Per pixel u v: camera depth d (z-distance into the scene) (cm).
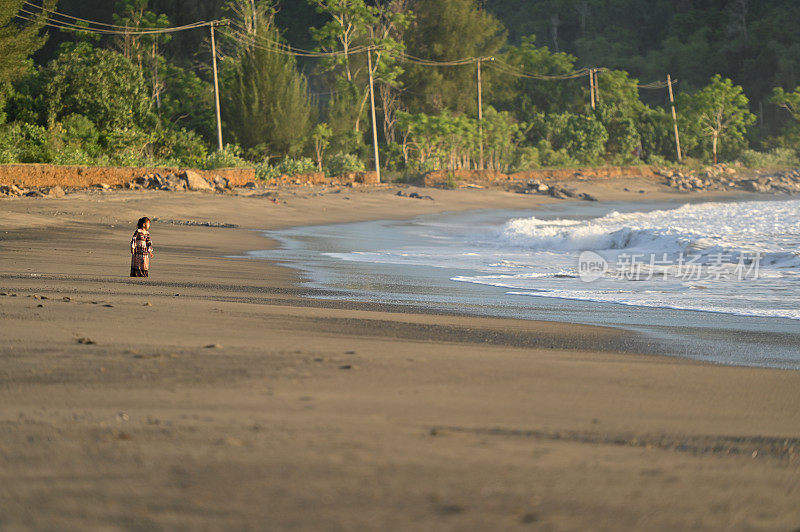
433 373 2341
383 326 3806
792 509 1146
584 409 1958
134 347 2555
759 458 1527
